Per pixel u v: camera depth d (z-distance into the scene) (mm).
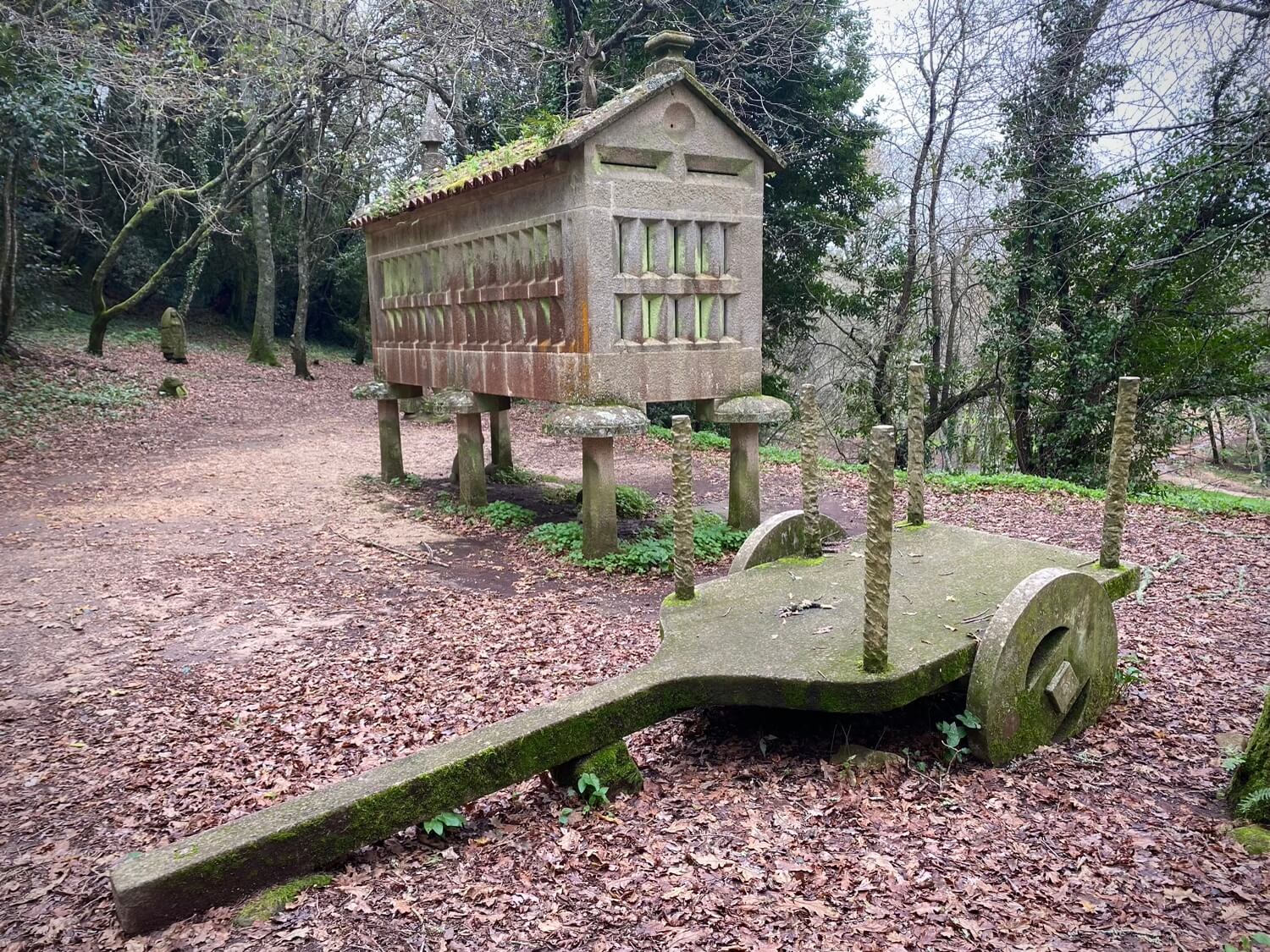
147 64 15250
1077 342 16219
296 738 4996
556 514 11109
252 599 7645
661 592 7758
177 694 5660
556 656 6160
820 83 20062
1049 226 15992
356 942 2977
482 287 9711
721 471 14359
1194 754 4465
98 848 3902
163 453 14961
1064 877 3352
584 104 17547
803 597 5070
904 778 4180
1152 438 16578
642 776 4129
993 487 13242
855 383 19891
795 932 3025
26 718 5320
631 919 3119
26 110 15523
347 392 23734
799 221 20078
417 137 20594
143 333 26125
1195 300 15500
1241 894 3186
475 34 15758
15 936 3225
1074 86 15625
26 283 20734
